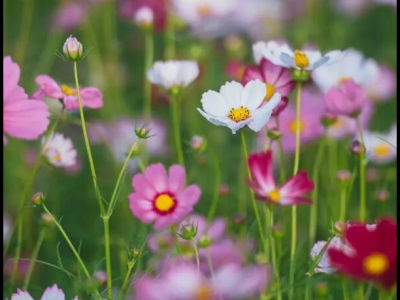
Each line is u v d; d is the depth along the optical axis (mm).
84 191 2135
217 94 1600
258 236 1775
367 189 2029
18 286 1863
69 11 2537
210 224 1818
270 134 1687
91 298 1656
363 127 2006
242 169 1964
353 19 2797
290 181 1617
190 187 1652
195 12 2279
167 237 1731
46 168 2094
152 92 2275
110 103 2289
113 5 2623
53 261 1936
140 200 1647
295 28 2611
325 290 1661
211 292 1494
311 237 1789
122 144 2168
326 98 1739
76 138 2227
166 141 2236
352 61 1870
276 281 1603
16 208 2020
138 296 1507
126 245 1701
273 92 1682
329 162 2039
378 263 1461
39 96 1674
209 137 2176
